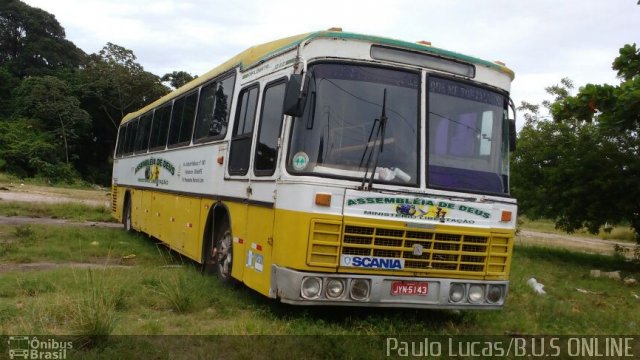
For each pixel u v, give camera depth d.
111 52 56.25
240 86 7.83
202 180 8.80
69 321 5.39
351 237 5.64
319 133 5.73
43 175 46.97
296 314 6.39
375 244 5.71
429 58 6.27
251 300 6.93
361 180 5.71
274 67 6.72
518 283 10.05
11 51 62.97
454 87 6.36
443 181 6.06
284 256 5.71
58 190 37.28
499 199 6.32
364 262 5.68
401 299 5.86
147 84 54.81
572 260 17.11
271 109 6.63
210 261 8.30
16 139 48.03
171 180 10.65
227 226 7.78
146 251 11.38
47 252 10.38
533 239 27.28
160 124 12.15
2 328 5.21
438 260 5.98
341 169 5.69
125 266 9.28
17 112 52.72
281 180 5.93
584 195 16.48
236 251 7.14
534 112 18.92
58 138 51.66
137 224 13.46
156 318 6.01
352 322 6.18
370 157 5.81
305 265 5.52
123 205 15.31
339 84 5.89
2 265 9.13
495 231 6.25
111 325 5.26
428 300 5.97
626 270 15.63
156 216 11.61
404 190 5.84
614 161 15.95
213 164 8.36
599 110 10.84
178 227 9.86
